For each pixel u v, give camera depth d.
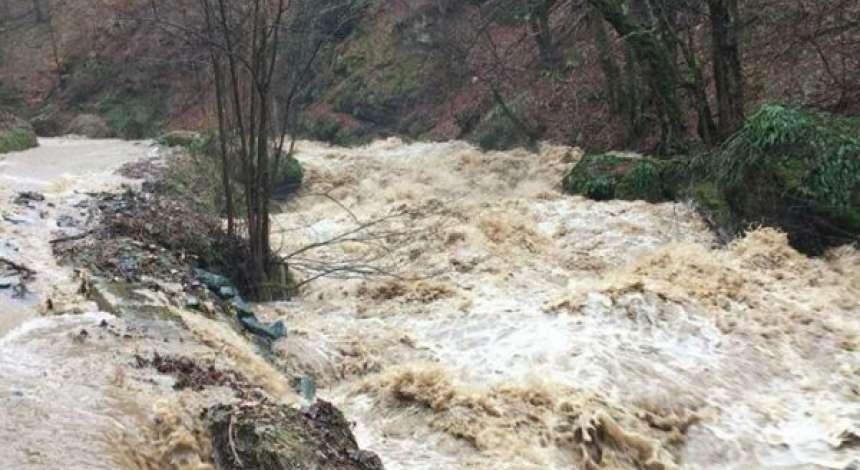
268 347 7.75
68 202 11.61
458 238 11.84
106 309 6.97
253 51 10.02
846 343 8.08
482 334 8.34
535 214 13.73
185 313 7.15
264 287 10.09
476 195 17.17
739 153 11.98
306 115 29.58
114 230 9.64
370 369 7.68
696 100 14.59
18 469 4.24
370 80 28.97
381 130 27.80
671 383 7.16
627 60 17.92
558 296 9.00
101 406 5.11
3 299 7.00
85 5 42.06
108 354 5.93
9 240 9.00
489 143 22.30
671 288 8.93
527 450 6.07
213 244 10.14
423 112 27.00
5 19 45.12
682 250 10.03
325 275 10.79
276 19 10.07
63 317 6.68
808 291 9.41
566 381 7.02
